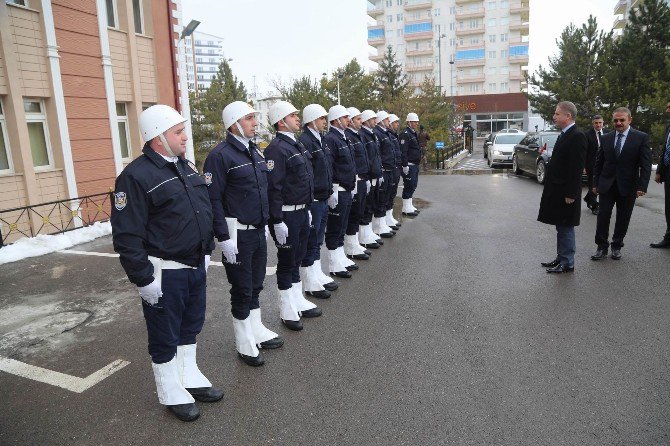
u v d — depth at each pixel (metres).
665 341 4.23
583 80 22.88
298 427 3.15
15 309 5.34
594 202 9.77
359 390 3.57
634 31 20.50
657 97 17.66
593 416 3.19
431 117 24.06
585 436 2.99
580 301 5.19
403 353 4.13
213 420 3.26
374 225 8.49
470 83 72.00
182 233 3.13
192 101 29.73
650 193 12.10
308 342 4.40
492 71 71.00
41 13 9.14
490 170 19.34
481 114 65.00
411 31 73.56
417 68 73.56
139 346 4.39
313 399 3.47
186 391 3.36
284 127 4.64
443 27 72.50
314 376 3.79
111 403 3.49
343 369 3.89
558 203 6.03
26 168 8.99
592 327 4.55
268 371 3.89
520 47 68.81
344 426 3.15
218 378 3.80
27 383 3.78
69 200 8.96
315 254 5.57
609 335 4.37
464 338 4.38
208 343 4.43
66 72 9.73
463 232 8.69
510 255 7.06
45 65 9.34
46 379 3.84
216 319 4.98
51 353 4.28
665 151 6.99
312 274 5.55
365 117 7.60
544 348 4.16
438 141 22.27
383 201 8.38
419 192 14.14
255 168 3.97
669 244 7.12
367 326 4.71
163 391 3.30
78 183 10.10
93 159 10.44
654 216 9.38
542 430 3.06
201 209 3.27
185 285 3.24
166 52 12.76
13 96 8.71
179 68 13.27
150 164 3.04
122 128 11.73
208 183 3.72
